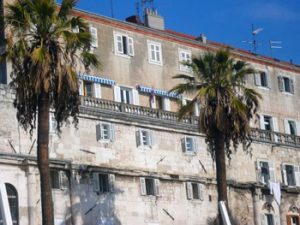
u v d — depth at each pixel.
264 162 70.75
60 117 44.03
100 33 62.88
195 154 64.44
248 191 68.00
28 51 43.00
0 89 53.25
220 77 51.84
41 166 42.09
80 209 55.28
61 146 55.56
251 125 72.25
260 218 68.06
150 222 59.47
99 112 58.28
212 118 50.44
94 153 57.41
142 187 59.62
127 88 63.56
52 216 41.81
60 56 43.19
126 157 59.38
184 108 52.06
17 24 43.69
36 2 43.53
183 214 61.94
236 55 73.00
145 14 70.94
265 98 74.50
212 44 73.31
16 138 53.12
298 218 72.19
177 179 62.25
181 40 69.00
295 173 73.44
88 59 45.19
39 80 42.19
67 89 43.06
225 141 51.16
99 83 61.34
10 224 34.69
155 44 66.81
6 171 52.00
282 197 71.06
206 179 64.38
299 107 77.94
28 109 43.19
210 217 63.88
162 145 62.25
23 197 52.44
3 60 43.41
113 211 57.31
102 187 57.44
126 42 64.62
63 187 54.69
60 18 44.81
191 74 68.44
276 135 72.69
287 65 78.12
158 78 66.06
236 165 67.94
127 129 60.09
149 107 62.28
